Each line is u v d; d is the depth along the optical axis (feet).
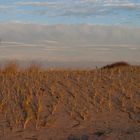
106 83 42.83
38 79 42.34
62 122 32.86
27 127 31.50
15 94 37.27
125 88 41.52
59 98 37.35
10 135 29.71
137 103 37.99
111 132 29.55
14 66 46.39
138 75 46.73
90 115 34.76
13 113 33.71
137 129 30.37
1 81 40.91
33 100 36.27
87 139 28.17
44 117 33.35
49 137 29.30
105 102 37.68
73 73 46.60
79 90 40.09
